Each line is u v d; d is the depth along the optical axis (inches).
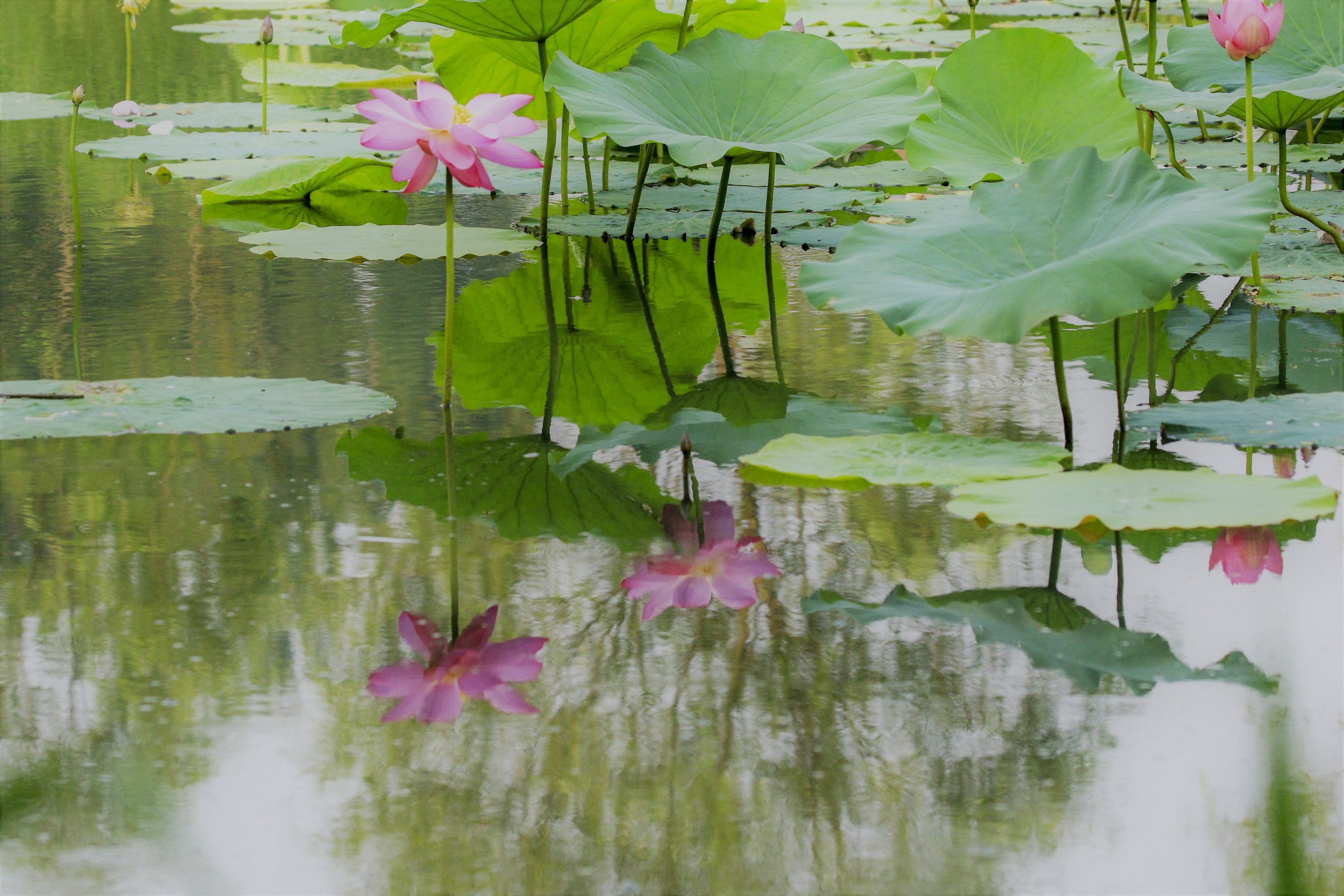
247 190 404.5
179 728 324.5
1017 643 329.1
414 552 335.6
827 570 334.3
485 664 327.9
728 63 382.0
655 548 336.2
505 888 270.2
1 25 873.5
